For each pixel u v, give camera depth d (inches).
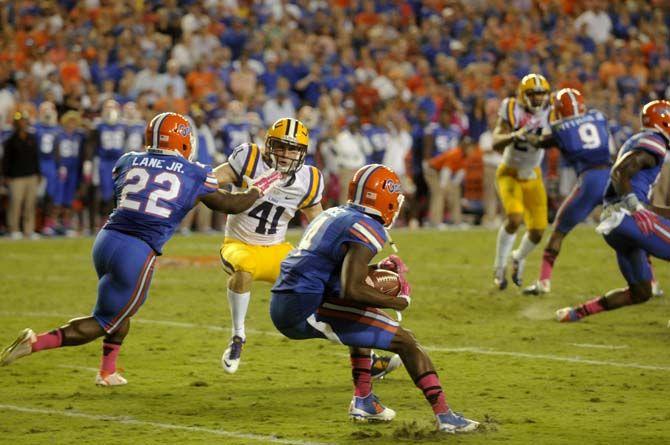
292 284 823.7
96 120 2444.6
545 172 2709.2
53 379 1015.6
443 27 3243.1
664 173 2573.8
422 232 2561.5
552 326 1305.4
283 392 960.9
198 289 1622.8
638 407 892.6
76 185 2449.6
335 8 3161.9
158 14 2901.1
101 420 853.2
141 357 1123.3
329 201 2586.1
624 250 1215.6
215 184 939.3
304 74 2878.9
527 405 903.1
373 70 2970.0
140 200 916.6
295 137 1032.2
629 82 3137.3
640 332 1264.8
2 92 2501.2
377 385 995.3
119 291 914.7
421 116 2694.4
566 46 3238.2
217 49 2819.9
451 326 1310.3
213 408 897.5
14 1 2832.2
